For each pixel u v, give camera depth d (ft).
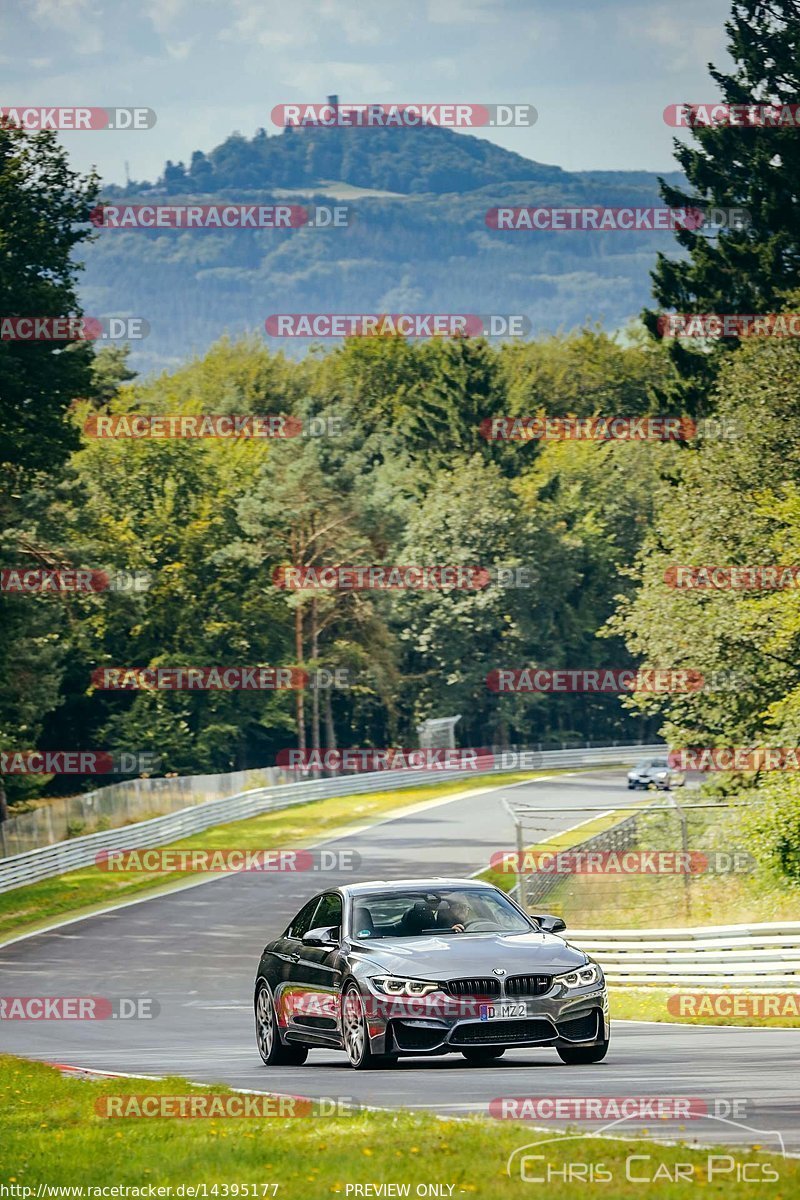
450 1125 81.05
